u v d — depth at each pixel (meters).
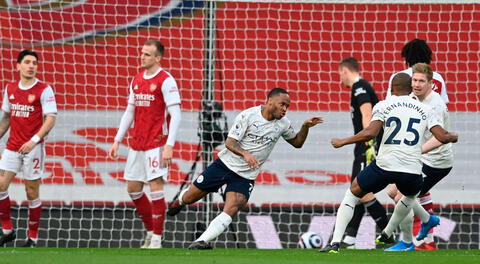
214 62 37.69
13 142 32.28
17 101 32.12
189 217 37.62
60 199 38.88
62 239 38.19
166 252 27.19
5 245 37.28
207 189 28.50
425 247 30.91
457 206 39.31
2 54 39.47
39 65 39.50
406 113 25.56
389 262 22.70
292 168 39.47
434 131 25.45
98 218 38.53
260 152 27.75
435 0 37.81
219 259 22.39
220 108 37.16
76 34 39.69
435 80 30.36
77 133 39.44
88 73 39.62
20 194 38.78
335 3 39.12
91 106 39.59
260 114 27.39
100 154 39.41
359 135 25.00
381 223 32.59
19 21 39.59
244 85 39.75
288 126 27.80
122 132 31.80
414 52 30.77
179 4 39.66
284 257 24.27
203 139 36.91
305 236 36.25
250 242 37.72
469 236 38.69
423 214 28.66
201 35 39.59
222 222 27.39
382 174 25.72
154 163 31.08
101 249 30.03
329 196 39.25
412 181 25.70
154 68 31.19
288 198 39.06
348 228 32.91
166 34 39.69
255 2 39.19
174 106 30.88
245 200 27.81
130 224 38.53
